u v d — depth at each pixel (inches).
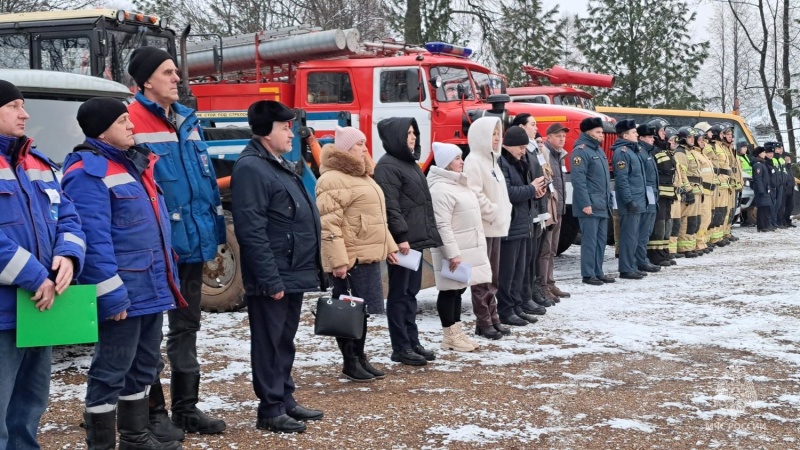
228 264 343.0
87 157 160.9
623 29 1179.9
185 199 187.6
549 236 365.4
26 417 151.6
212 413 212.8
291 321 203.3
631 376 252.1
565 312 352.8
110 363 164.6
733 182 643.5
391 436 194.5
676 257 549.6
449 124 477.7
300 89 495.2
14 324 141.1
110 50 358.3
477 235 283.9
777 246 617.3
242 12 852.6
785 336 307.3
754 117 1670.8
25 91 251.6
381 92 484.4
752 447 191.2
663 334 309.7
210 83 512.4
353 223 240.8
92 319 146.3
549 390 235.1
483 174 296.8
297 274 199.3
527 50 1021.2
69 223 150.6
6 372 142.1
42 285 140.3
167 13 819.4
